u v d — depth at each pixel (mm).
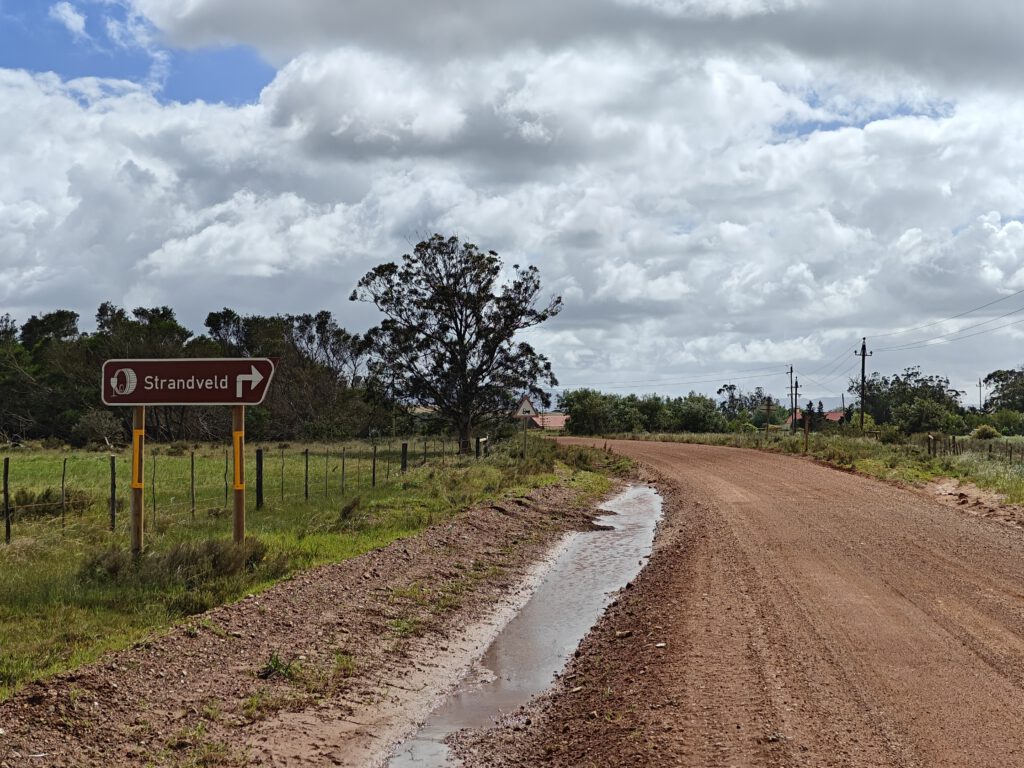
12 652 8047
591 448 49312
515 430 56219
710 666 7961
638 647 9109
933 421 77688
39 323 95375
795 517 19266
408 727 7570
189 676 7789
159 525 16344
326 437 69625
